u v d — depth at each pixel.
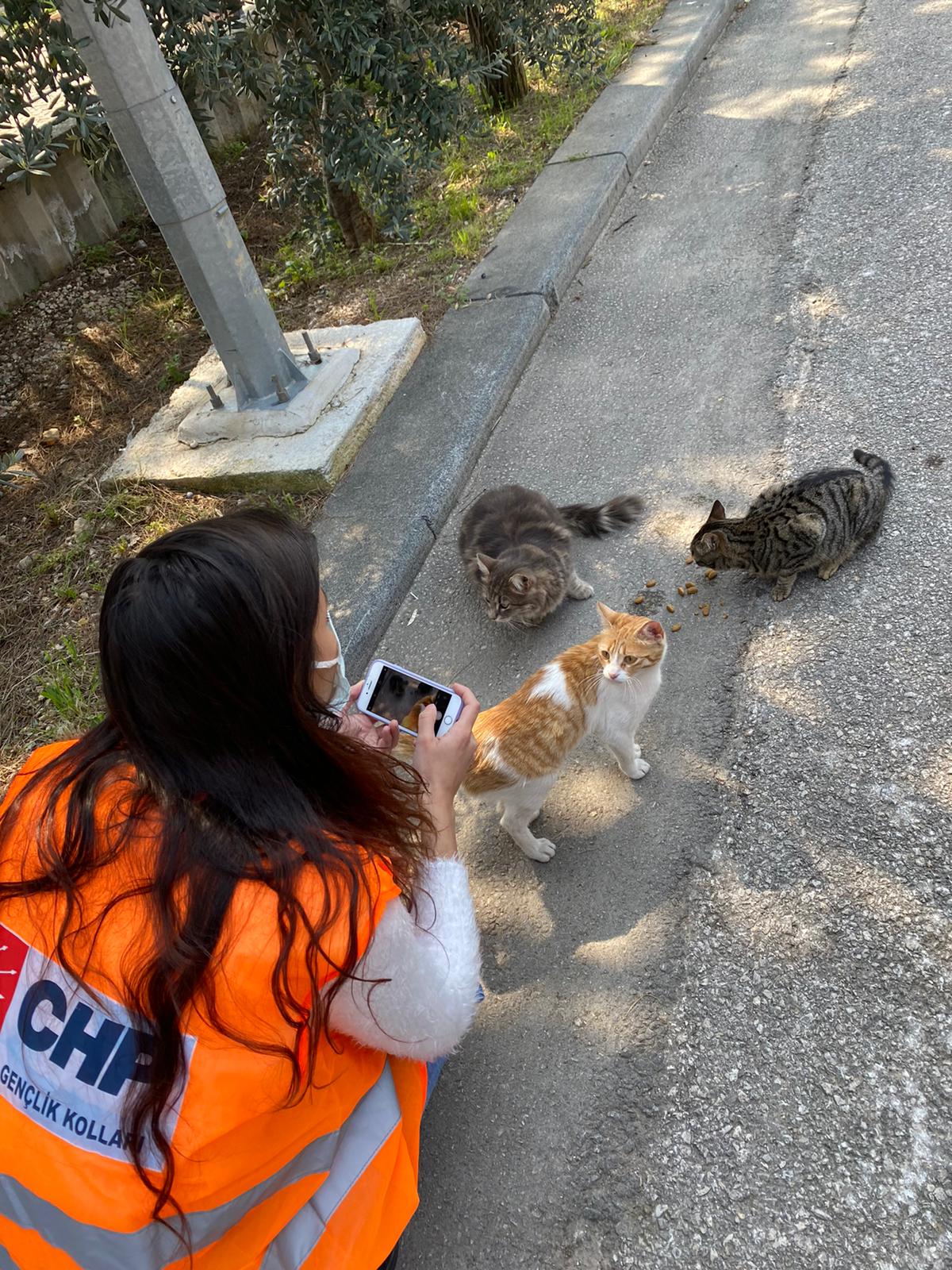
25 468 4.82
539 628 3.54
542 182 6.17
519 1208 2.02
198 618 1.16
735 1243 1.87
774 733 2.81
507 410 4.65
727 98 6.77
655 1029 2.24
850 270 4.63
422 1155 2.16
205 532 1.24
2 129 5.11
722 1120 2.05
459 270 5.51
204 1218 1.32
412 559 3.86
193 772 1.24
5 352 5.69
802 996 2.21
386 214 5.11
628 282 5.25
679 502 3.80
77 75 3.37
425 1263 1.99
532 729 2.52
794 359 4.24
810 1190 1.91
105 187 6.51
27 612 3.95
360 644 3.53
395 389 4.71
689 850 2.59
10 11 3.25
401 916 1.38
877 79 6.19
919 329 4.11
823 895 2.38
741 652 3.11
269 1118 1.35
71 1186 1.25
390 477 4.17
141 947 1.19
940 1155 1.90
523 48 6.19
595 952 2.44
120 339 5.64
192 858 1.21
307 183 5.43
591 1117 2.12
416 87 4.88
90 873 1.26
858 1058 2.07
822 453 3.72
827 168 5.50
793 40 7.18
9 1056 1.28
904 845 2.42
